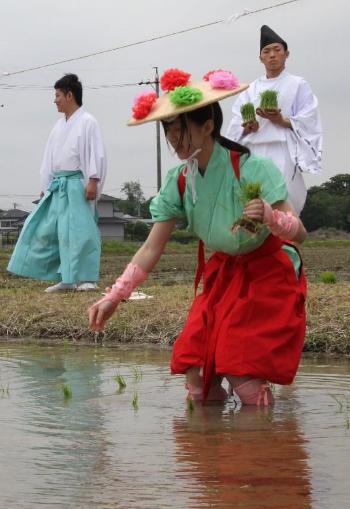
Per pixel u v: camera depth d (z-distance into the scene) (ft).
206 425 12.78
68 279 34.78
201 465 10.39
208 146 14.23
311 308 23.24
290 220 13.67
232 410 13.98
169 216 14.97
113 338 23.56
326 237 245.86
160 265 73.05
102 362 19.44
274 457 10.72
